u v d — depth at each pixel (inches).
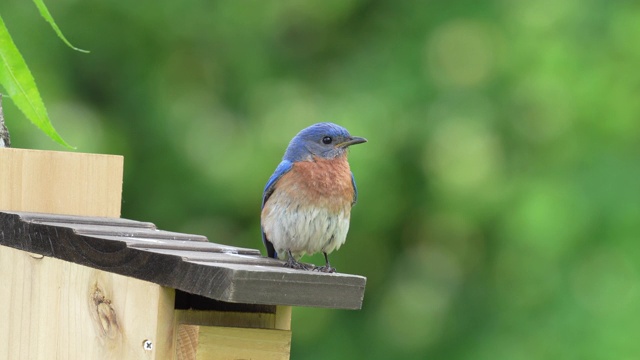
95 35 616.7
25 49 590.2
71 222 274.1
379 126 591.8
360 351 640.4
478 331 615.8
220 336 229.9
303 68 645.3
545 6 603.5
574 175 583.2
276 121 601.6
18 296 271.9
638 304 556.7
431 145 595.8
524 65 598.2
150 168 616.1
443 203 601.0
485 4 618.2
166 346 228.5
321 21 653.3
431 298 636.7
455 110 598.2
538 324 576.4
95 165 295.4
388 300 641.6
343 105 599.8
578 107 592.1
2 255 279.0
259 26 641.6
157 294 228.4
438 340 627.5
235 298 215.9
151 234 261.3
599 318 558.9
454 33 617.3
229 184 597.9
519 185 590.6
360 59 627.5
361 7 651.5
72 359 251.8
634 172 579.5
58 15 607.5
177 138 612.1
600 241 571.5
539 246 572.7
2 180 285.9
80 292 250.1
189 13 631.8
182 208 611.2
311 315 637.9
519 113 601.6
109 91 619.8
